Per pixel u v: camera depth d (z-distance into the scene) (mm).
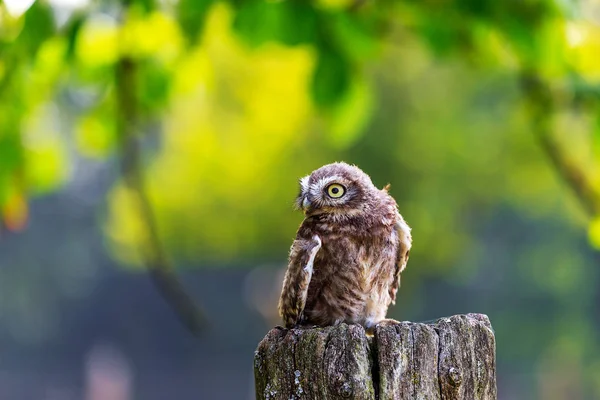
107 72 7184
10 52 6348
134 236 21188
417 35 6789
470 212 36281
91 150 7898
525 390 44500
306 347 4426
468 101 31062
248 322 53562
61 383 57438
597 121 6609
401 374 4371
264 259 34688
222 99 19312
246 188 28359
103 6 6711
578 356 44750
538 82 7020
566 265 45031
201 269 52875
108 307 59000
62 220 60000
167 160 29531
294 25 6219
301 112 16828
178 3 6363
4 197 7188
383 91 28953
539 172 30359
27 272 59250
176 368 56500
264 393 4520
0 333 59438
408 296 28359
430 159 29469
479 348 4469
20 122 6980
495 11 6211
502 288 46562
